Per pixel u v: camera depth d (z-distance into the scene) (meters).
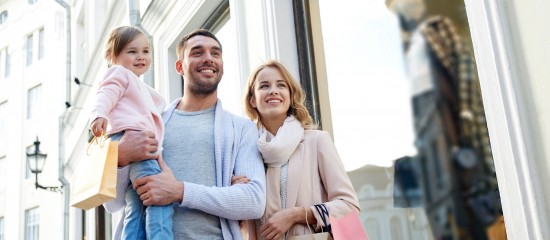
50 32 15.67
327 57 3.54
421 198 3.45
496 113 1.87
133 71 2.33
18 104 16.75
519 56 1.81
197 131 2.16
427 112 3.65
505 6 1.87
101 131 1.97
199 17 4.66
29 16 17.03
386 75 3.74
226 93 4.32
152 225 1.86
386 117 3.63
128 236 1.92
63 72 13.32
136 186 1.93
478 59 1.97
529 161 1.74
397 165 3.57
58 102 13.96
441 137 3.56
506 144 1.82
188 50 2.25
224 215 1.95
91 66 8.88
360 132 3.57
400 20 3.77
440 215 3.38
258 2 3.66
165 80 5.36
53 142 14.23
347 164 3.44
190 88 2.24
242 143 2.19
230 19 4.34
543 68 1.72
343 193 2.14
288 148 2.17
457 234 3.27
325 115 3.42
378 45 3.75
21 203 15.80
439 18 3.61
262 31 3.57
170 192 1.89
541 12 1.73
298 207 2.09
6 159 17.00
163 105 2.36
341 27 3.66
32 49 16.88
